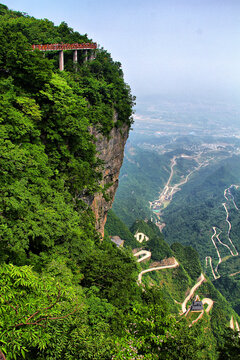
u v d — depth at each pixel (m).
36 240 19.00
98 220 40.12
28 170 19.69
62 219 19.33
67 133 26.67
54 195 20.62
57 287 10.63
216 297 88.75
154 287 30.59
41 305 9.49
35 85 25.62
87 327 13.39
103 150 36.97
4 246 15.91
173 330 13.87
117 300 21.75
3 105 20.95
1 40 24.91
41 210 17.81
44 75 25.00
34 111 23.11
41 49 34.44
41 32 39.53
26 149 21.20
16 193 17.00
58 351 11.21
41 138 25.62
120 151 43.59
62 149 26.42
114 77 40.75
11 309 8.84
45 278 11.33
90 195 32.41
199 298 87.81
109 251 31.89
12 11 46.03
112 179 44.03
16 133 20.78
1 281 9.00
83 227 28.08
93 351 11.90
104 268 23.12
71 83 32.03
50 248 19.00
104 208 42.38
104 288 22.42
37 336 9.07
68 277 17.11
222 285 113.69
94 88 34.19
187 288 88.12
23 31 36.88
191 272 95.25
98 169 34.72
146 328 14.16
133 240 98.56
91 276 22.30
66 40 41.00
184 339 13.46
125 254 35.25
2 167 17.22
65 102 26.41
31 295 9.59
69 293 12.58
